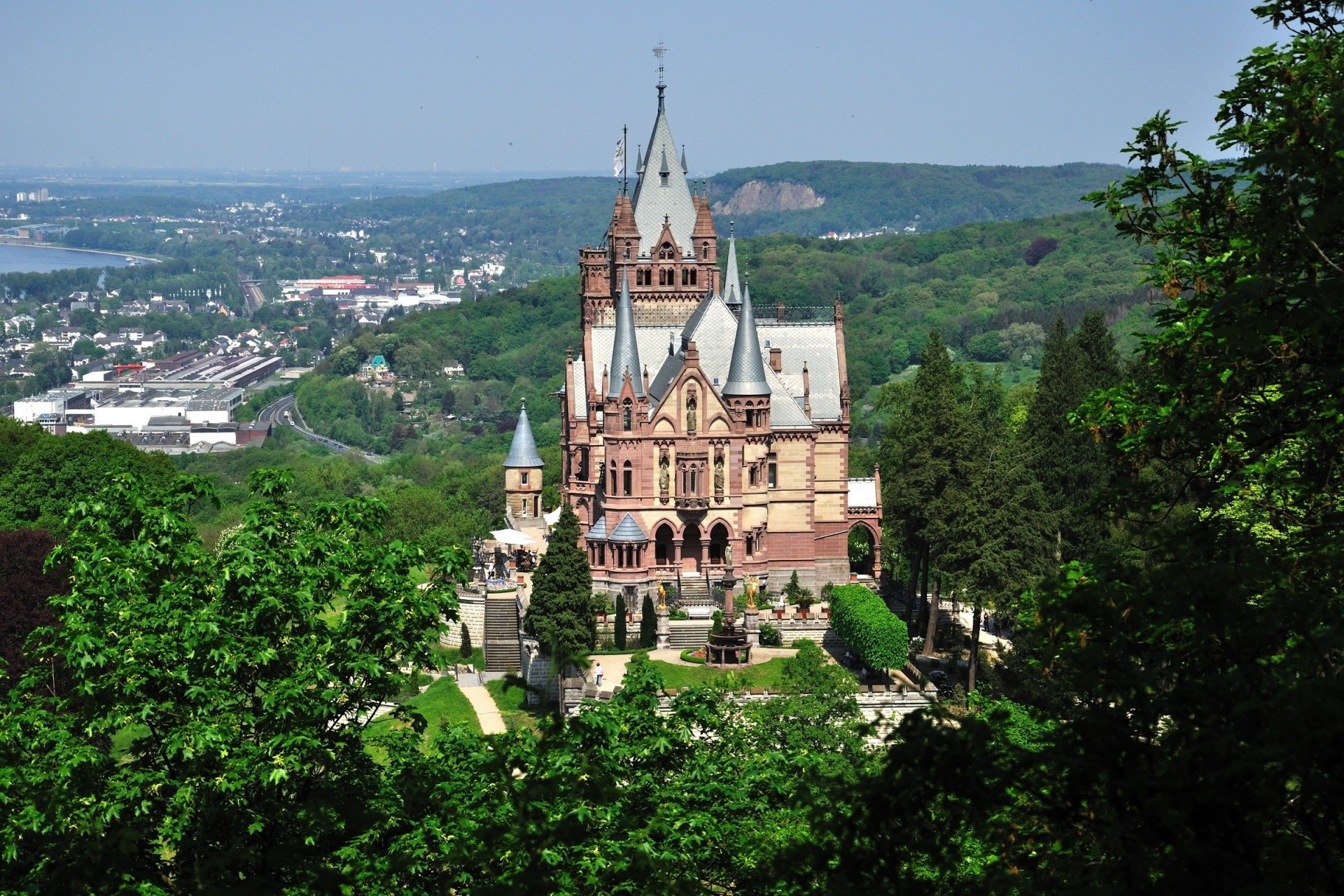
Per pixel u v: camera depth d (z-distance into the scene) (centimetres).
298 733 5938
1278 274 4859
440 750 6525
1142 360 7106
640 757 6244
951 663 13600
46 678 6744
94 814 5638
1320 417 5081
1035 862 3894
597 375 16962
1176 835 3606
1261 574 3978
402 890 5638
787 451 16600
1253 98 5603
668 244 18162
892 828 3947
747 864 5653
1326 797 3472
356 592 6819
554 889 4975
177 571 6800
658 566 16212
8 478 19850
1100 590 4062
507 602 15725
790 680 10019
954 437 14025
